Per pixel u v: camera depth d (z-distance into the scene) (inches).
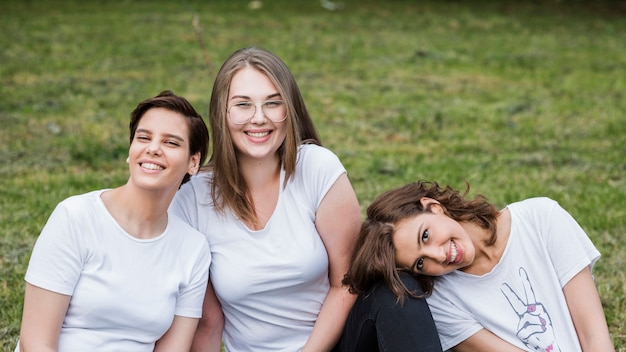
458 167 314.3
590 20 749.9
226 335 151.9
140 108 133.6
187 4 764.6
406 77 511.8
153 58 537.0
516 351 140.3
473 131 381.1
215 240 144.0
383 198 144.1
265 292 143.2
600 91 474.9
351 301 146.0
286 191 143.8
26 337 127.5
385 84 490.6
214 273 144.1
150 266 133.9
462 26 708.0
